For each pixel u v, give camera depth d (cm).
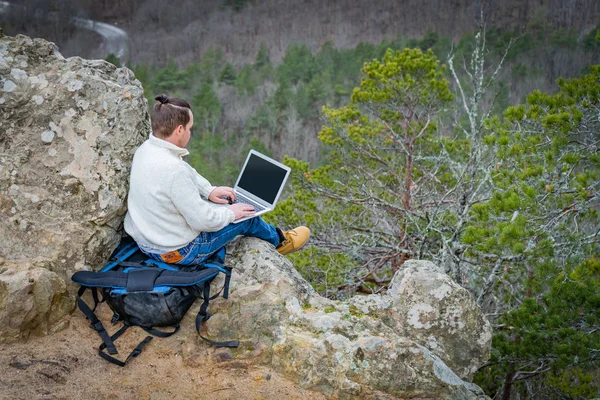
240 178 366
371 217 1000
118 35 11325
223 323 307
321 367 289
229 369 293
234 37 11025
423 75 994
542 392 912
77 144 319
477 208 575
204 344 302
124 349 296
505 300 812
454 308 340
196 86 7788
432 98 995
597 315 562
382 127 1027
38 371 270
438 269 358
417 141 1038
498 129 690
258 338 304
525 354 620
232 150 5328
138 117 331
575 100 626
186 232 307
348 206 1022
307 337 301
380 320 331
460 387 307
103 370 281
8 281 279
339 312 328
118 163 322
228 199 351
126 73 354
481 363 343
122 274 300
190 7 12000
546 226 574
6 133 316
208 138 5334
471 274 779
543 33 5709
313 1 11494
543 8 6056
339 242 939
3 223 308
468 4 9375
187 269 314
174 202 294
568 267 591
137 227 306
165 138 305
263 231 357
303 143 5812
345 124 1048
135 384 276
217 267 310
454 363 338
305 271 873
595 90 615
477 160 757
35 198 313
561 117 591
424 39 8025
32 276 286
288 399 279
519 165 643
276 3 11781
